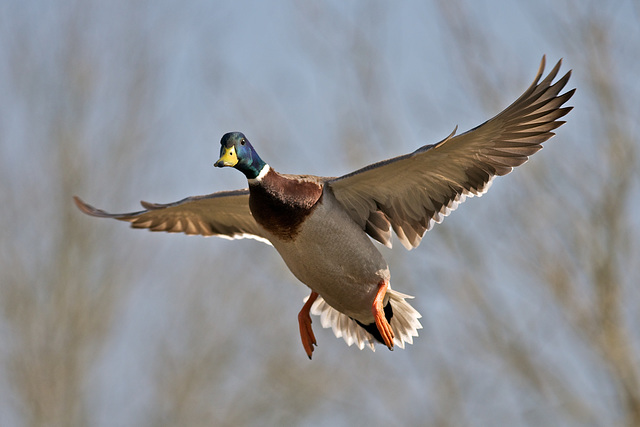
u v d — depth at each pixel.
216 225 9.92
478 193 8.25
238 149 7.99
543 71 7.36
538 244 14.88
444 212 8.45
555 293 14.77
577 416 15.14
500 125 7.69
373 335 9.16
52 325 17.84
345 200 8.47
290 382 17.64
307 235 8.09
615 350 14.71
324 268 8.20
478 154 8.04
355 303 8.54
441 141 7.69
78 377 17.94
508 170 8.07
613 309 14.73
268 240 9.20
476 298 15.28
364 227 8.60
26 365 17.72
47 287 17.98
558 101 7.66
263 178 8.09
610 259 14.62
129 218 9.70
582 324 14.83
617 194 14.65
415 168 8.15
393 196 8.46
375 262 8.25
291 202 8.04
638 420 14.73
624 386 14.79
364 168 8.09
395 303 9.05
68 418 17.80
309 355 9.01
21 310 17.78
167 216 9.86
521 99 7.45
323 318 9.55
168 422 18.25
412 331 9.03
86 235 18.19
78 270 18.05
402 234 8.66
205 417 18.28
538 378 15.18
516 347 15.20
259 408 18.22
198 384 18.34
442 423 15.62
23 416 17.80
